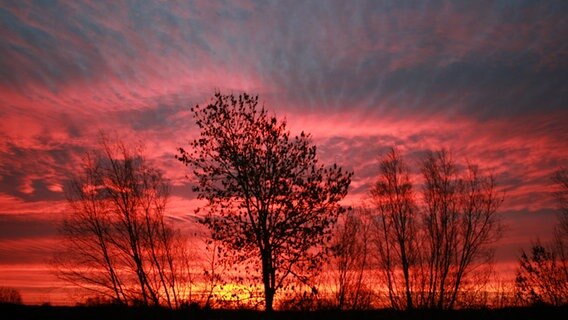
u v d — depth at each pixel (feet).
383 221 122.31
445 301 114.73
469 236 117.29
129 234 102.32
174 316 97.86
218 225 95.04
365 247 119.24
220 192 96.02
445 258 116.78
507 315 109.81
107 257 102.22
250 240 93.35
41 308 106.73
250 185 95.09
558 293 107.34
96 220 103.04
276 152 96.32
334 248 93.66
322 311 108.68
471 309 112.88
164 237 102.17
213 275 96.02
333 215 94.17
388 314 115.75
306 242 91.56
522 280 110.42
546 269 109.09
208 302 96.07
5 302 110.11
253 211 95.14
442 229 118.42
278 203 93.97
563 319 104.32
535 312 107.45
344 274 115.24
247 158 96.02
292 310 95.81
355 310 113.39
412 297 116.37
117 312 101.19
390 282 118.01
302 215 93.50
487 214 118.32
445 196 120.57
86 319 102.47
